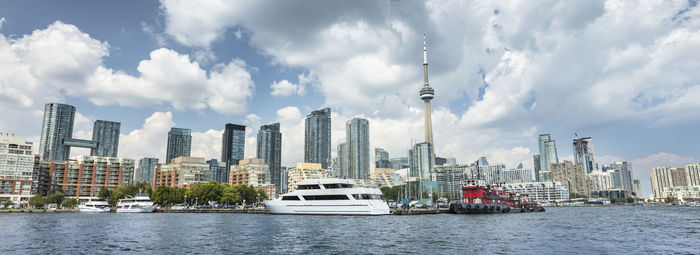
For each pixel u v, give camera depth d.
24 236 69.81
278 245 57.75
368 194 120.06
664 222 107.25
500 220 109.94
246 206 195.50
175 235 70.62
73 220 113.69
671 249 55.09
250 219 113.31
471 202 144.75
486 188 147.00
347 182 120.62
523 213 161.75
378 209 118.19
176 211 177.88
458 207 141.38
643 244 59.75
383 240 62.72
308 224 91.06
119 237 67.94
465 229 80.75
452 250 53.19
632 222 106.94
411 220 104.44
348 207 117.12
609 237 68.31
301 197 123.75
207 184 197.25
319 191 120.88
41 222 104.50
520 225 92.00
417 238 65.19
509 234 71.69
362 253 51.19
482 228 83.25
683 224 99.06
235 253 51.19
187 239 64.81
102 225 93.69
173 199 196.38
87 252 52.41
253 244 58.78
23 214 155.38
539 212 184.00
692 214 159.25
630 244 59.62
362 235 69.19
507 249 54.12
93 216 138.12
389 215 121.69
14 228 85.44
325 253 51.25
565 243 60.19
